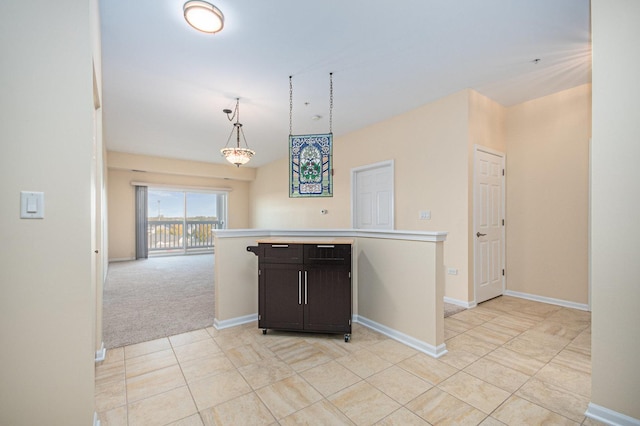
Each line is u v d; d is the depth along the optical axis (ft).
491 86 11.05
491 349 7.55
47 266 4.09
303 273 8.25
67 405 4.19
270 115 14.15
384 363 6.84
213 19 6.95
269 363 6.84
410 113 13.29
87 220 4.30
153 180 25.02
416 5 6.81
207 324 9.29
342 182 17.25
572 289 11.07
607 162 4.94
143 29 7.65
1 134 3.88
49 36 4.12
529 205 12.25
